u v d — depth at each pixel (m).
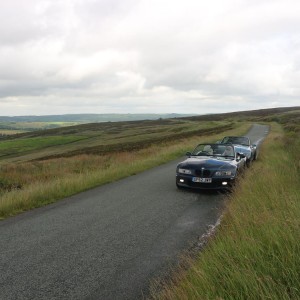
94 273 4.39
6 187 12.76
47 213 7.59
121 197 9.24
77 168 18.14
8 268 4.57
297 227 4.15
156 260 4.77
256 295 2.94
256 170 11.16
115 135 99.00
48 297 3.81
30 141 93.94
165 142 41.81
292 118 111.38
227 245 4.24
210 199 8.88
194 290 3.23
